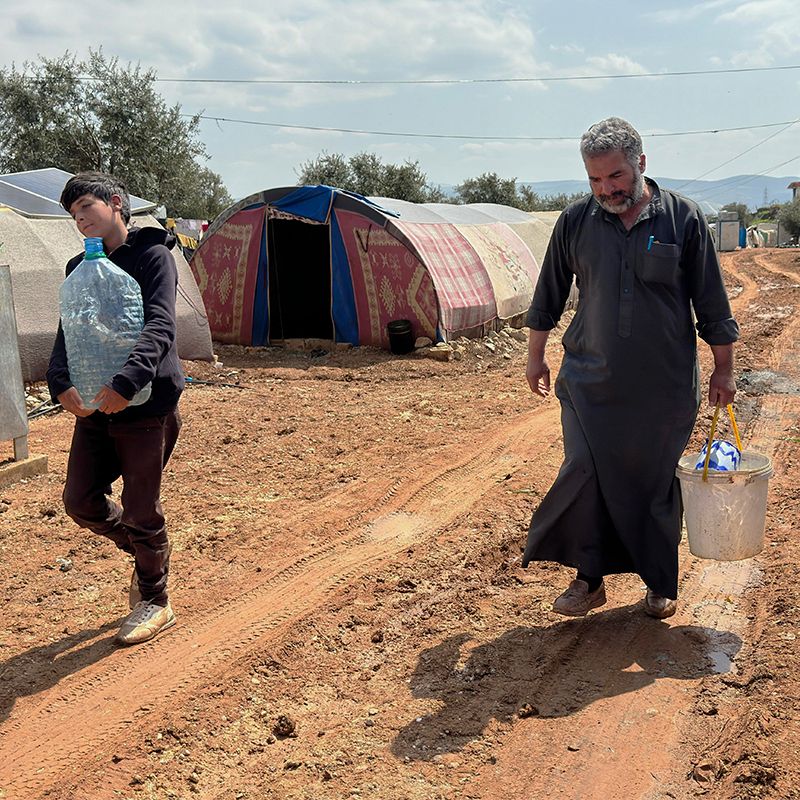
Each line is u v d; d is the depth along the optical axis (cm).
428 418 970
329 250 1543
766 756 334
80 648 449
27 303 1122
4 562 558
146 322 421
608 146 396
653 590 441
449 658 435
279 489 709
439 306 1471
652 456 430
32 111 3438
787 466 735
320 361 1441
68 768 350
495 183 5800
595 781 335
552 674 417
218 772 349
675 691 396
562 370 450
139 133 3481
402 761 352
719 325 427
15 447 750
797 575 507
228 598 507
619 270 418
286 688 412
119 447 435
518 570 542
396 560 557
